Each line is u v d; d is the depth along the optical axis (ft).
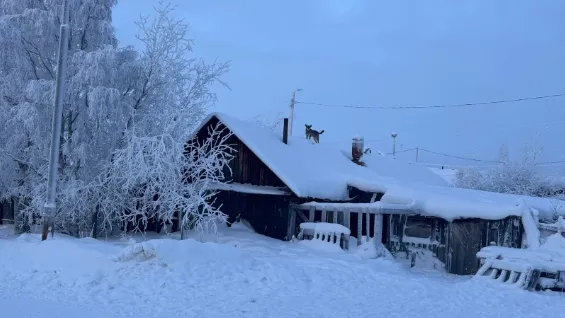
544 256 44.65
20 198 60.39
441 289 38.47
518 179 101.60
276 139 75.10
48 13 59.98
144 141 55.21
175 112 59.98
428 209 57.57
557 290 42.70
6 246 45.44
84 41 62.64
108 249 43.75
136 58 63.00
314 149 79.51
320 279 38.65
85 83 58.13
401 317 29.94
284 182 61.82
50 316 26.96
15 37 58.13
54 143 48.93
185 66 63.36
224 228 65.98
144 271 38.58
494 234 54.85
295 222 63.00
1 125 59.31
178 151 55.57
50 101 57.77
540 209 63.52
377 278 39.99
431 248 58.49
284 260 45.24
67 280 37.04
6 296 31.89
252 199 67.82
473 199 61.16
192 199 56.13
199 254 41.39
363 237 54.65
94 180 57.16
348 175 68.18
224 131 70.54
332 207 57.77
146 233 64.59
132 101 61.72
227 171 71.36
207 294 33.65
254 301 32.14
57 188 57.36
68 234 59.93
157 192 57.26
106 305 30.35
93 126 59.21
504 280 43.57
